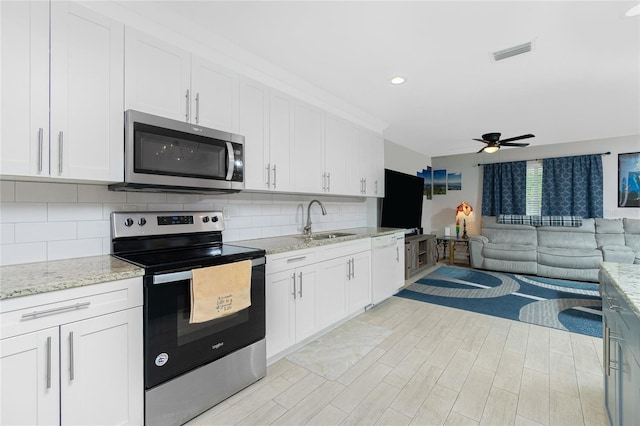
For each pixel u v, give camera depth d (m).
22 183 1.57
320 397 1.82
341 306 2.85
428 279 4.78
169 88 1.83
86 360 1.27
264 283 2.03
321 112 3.01
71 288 1.23
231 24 1.86
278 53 2.22
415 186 5.63
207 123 2.01
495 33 1.98
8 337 1.09
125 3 1.61
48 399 1.18
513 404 1.75
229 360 1.80
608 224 4.90
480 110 3.53
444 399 1.80
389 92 2.98
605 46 2.14
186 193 2.21
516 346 2.47
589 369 2.12
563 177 5.47
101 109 1.56
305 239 2.79
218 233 2.37
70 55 1.46
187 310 1.60
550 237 5.19
